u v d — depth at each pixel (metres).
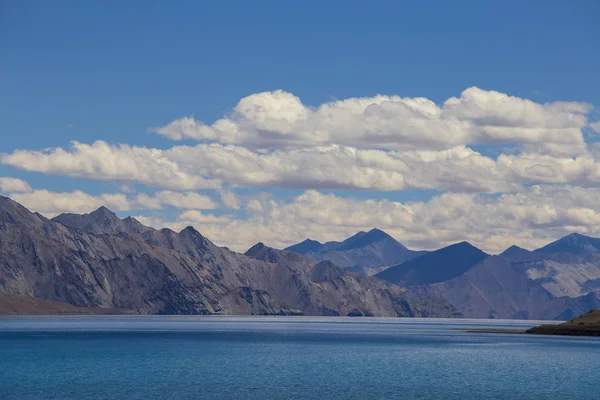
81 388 124.81
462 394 122.19
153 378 139.62
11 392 120.00
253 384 132.38
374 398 117.38
